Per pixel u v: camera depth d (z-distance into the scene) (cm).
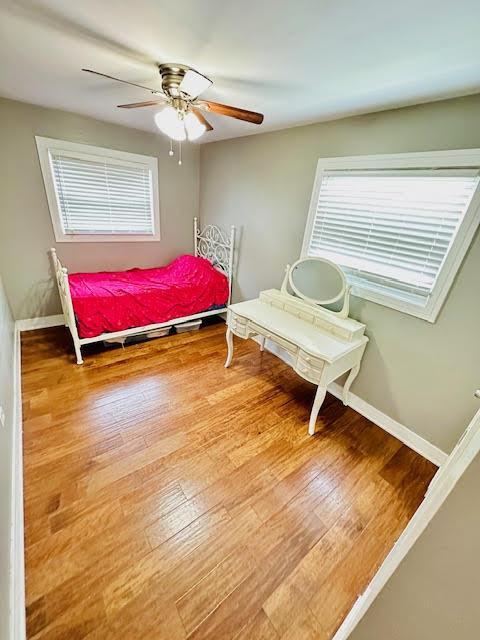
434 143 161
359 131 194
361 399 228
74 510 141
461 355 167
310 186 235
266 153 271
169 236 393
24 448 172
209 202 374
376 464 183
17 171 271
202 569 123
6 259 289
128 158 325
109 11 105
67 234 316
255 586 118
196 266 354
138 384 241
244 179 305
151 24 112
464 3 83
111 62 149
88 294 268
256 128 255
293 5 92
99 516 139
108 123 301
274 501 154
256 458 180
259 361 292
